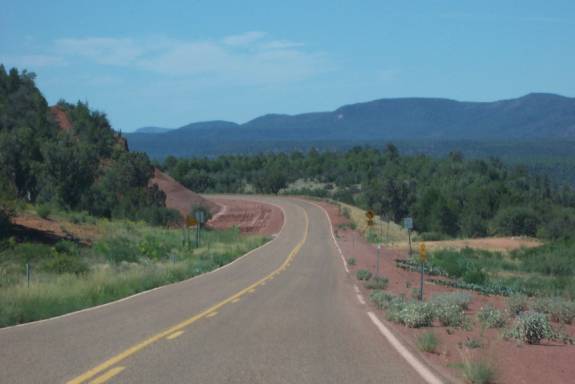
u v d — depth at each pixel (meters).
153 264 46.38
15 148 74.81
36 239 49.62
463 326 18.80
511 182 187.50
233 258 59.84
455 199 143.00
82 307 23.98
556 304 25.23
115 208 87.12
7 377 11.44
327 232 100.62
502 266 64.56
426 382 11.17
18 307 20.72
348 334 16.94
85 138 113.19
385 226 114.44
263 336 16.41
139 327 17.98
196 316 20.58
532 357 14.19
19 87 113.31
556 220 110.88
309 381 11.20
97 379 11.24
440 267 56.97
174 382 11.05
